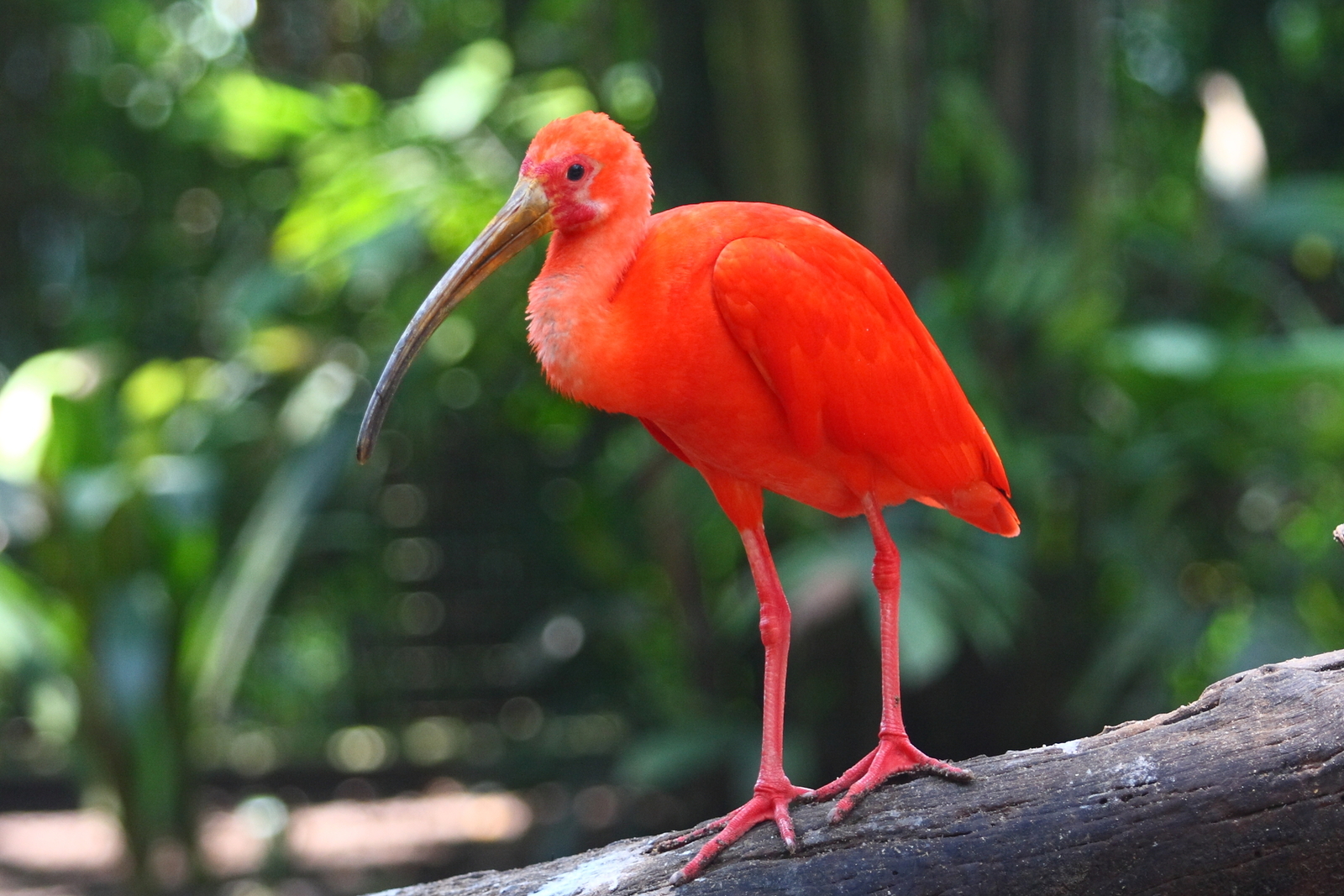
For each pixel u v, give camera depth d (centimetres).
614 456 960
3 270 1254
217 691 793
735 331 360
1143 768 328
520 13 963
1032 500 771
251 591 786
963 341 733
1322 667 338
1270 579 851
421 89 1089
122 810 785
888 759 360
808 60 783
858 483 391
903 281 802
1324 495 939
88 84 1207
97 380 812
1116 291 895
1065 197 839
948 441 400
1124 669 747
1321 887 315
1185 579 867
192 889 828
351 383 882
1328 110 1150
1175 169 1126
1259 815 316
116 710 747
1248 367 737
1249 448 816
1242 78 1134
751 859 347
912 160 836
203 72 1166
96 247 1241
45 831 1108
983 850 331
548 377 370
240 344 927
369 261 789
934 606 647
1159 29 1145
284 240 846
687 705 930
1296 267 1101
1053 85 838
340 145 892
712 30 794
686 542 875
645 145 888
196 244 1213
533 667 1056
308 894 951
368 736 1213
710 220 372
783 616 392
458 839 1047
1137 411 809
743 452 384
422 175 843
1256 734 325
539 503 1137
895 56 789
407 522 1177
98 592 764
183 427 900
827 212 794
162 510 778
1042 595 819
